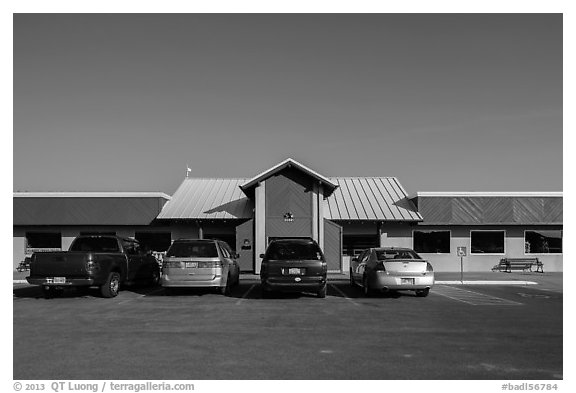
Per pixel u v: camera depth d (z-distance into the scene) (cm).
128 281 1717
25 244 2778
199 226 2747
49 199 2769
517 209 2766
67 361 779
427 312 1268
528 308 1348
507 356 812
